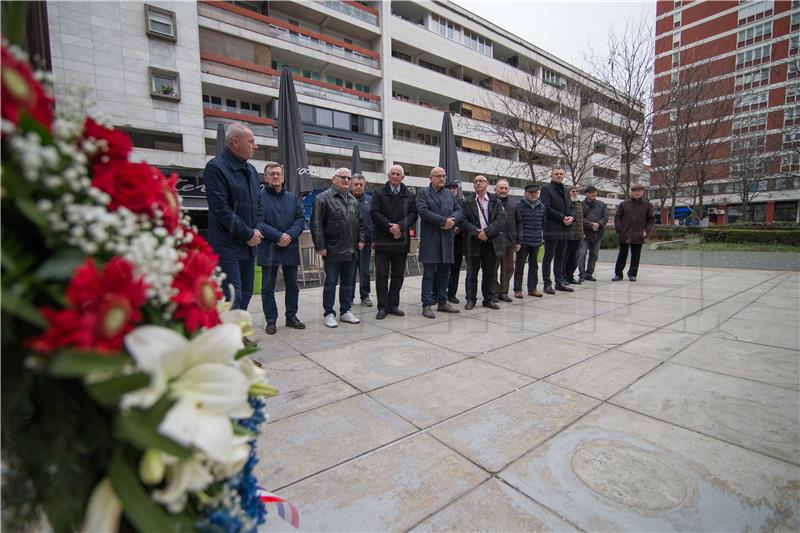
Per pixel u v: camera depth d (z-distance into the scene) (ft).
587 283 24.23
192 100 49.39
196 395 2.23
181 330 2.48
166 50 46.44
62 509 2.05
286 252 13.03
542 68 109.09
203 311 2.62
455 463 5.63
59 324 1.78
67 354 1.80
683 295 19.52
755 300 17.92
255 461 3.06
